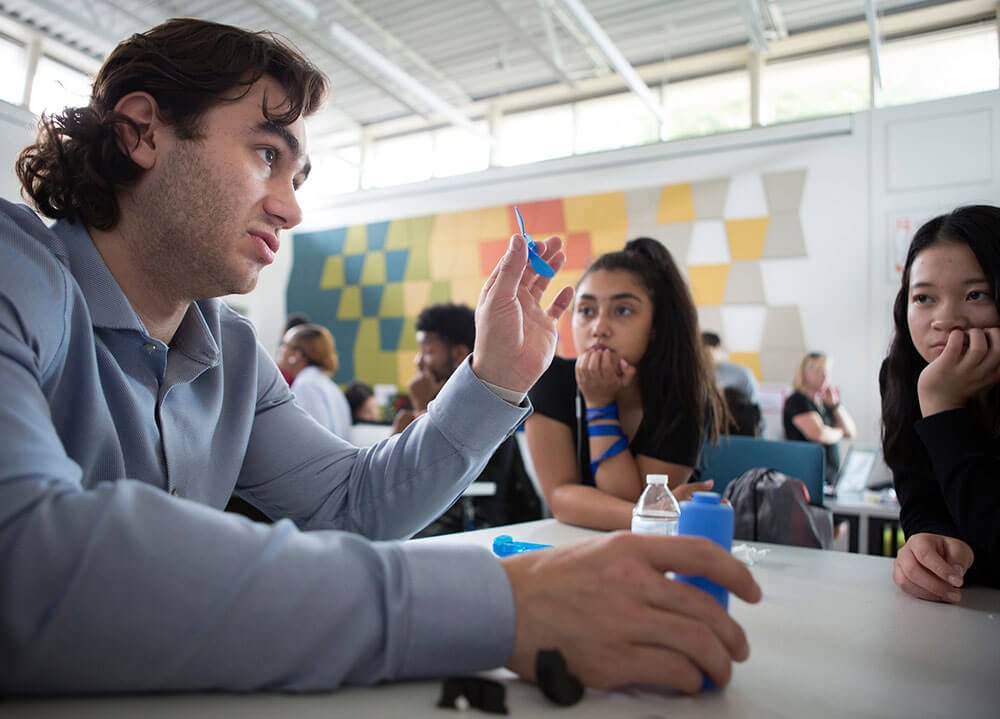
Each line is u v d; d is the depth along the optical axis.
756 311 4.35
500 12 4.53
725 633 0.43
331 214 6.25
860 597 0.77
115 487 0.40
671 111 5.66
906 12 4.73
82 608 0.35
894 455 1.02
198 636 0.36
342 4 4.82
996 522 0.81
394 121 6.84
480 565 0.44
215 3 4.98
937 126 3.94
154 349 0.68
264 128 0.68
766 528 1.26
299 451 0.89
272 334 6.50
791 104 5.19
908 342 1.01
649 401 1.38
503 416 0.78
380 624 0.40
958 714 0.43
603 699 0.42
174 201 0.66
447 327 2.62
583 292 1.42
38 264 0.54
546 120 6.23
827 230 4.19
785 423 3.83
